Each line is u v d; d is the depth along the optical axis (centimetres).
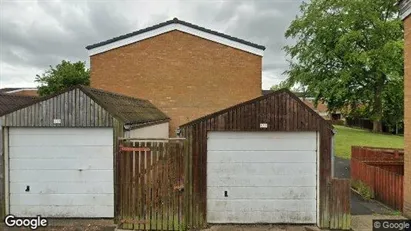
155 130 1238
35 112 837
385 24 2788
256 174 834
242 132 831
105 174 846
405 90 921
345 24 2838
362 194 1142
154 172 803
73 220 840
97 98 841
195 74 1672
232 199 833
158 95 1672
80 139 848
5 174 845
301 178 831
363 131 3422
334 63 3038
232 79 1670
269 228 808
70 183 849
